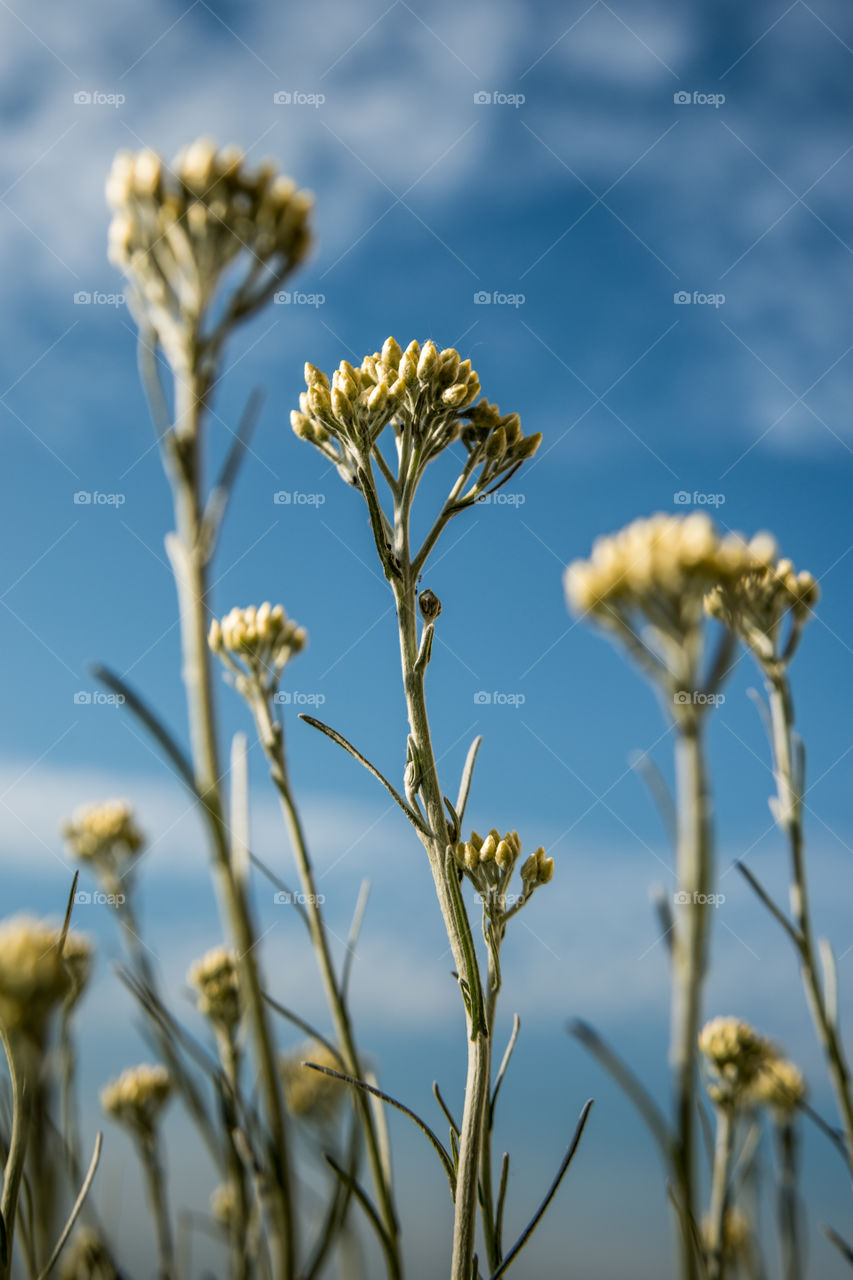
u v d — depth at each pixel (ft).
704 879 0.95
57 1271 1.11
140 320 1.23
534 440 1.02
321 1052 1.59
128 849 1.51
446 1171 0.94
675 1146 0.96
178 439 1.19
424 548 1.00
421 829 0.96
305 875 1.10
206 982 1.27
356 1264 1.25
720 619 1.08
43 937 0.91
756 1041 1.20
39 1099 1.04
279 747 1.12
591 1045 1.01
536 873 0.99
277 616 1.18
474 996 0.94
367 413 1.00
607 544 0.97
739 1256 1.30
